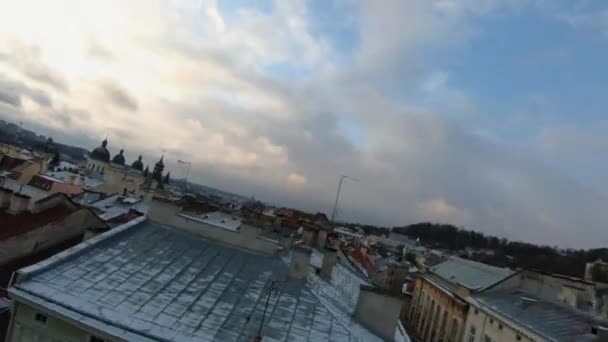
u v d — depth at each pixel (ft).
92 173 416.26
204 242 72.84
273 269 68.90
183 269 64.80
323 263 81.76
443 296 160.76
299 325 57.47
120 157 418.92
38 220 101.14
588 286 115.96
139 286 59.47
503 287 134.00
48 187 206.90
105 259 63.67
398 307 63.57
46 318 55.06
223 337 53.06
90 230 88.79
